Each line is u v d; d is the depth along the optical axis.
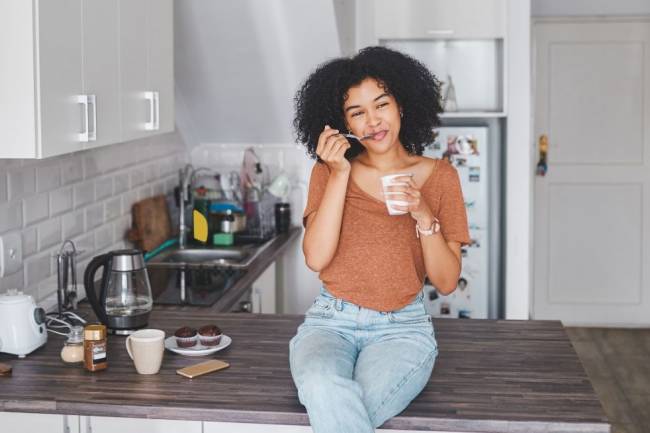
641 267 6.71
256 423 2.00
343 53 4.38
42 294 3.00
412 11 4.87
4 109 2.16
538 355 2.38
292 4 4.03
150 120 3.05
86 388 2.12
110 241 3.67
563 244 6.73
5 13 2.14
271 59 4.30
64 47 2.30
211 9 4.09
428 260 2.17
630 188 6.65
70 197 3.24
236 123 4.70
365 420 1.90
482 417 1.94
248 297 3.62
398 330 2.14
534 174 6.70
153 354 2.21
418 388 2.03
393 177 2.06
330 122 2.26
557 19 6.52
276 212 4.71
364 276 2.15
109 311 2.58
